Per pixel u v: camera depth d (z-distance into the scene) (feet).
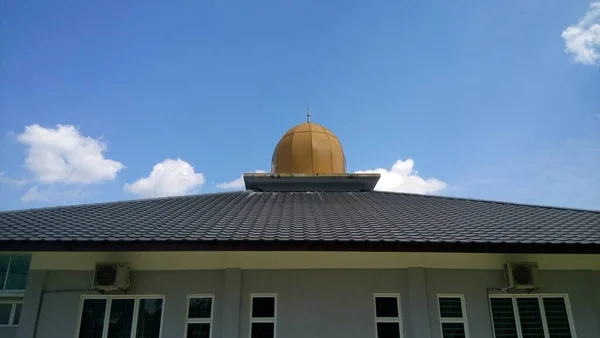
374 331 31.53
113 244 29.09
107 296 32.71
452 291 33.06
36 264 33.04
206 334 31.81
